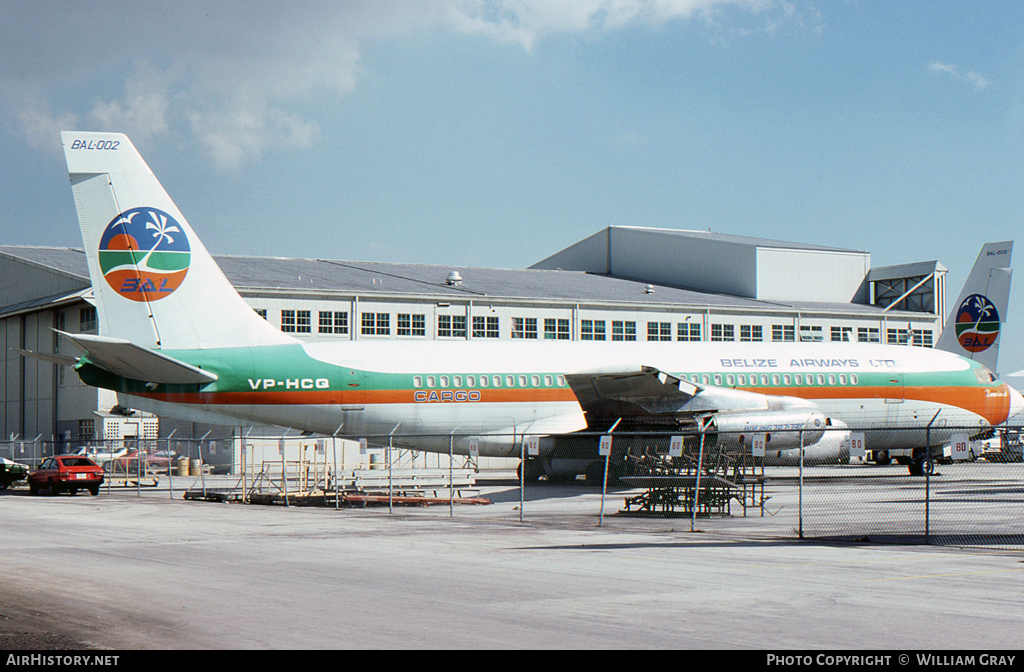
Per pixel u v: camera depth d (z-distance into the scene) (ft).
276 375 110.52
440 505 97.19
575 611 35.81
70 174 104.94
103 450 179.52
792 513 83.66
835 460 112.47
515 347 122.01
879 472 153.79
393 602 37.91
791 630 32.27
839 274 261.65
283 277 201.26
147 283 107.04
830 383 128.57
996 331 153.89
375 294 193.57
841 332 239.09
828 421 110.01
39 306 192.03
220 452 177.58
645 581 43.55
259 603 37.81
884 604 37.29
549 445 120.78
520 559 52.11
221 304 109.91
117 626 33.37
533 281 243.19
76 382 195.11
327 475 114.93
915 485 120.37
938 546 58.75
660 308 220.43
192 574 46.16
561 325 211.00
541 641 30.68
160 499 111.14
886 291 263.90
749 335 229.86
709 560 51.57
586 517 81.76
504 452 120.88
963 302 157.58
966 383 134.41
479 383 118.01
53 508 96.02
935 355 135.95
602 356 123.75
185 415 109.60
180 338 108.17
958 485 120.67
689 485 81.35
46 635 32.01
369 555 54.08
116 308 106.11
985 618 34.40
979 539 62.23
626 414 116.57
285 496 100.48
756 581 43.52
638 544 59.82
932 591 40.52
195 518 82.28
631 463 120.37
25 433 211.41
